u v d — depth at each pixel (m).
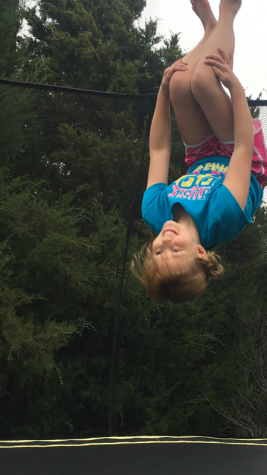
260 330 3.94
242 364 3.90
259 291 3.80
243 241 3.66
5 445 2.62
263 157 1.56
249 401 3.97
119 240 3.40
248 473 2.21
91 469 2.26
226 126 1.45
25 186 3.17
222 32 1.51
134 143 3.23
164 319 4.00
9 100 2.95
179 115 1.53
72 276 3.38
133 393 3.78
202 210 1.33
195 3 1.67
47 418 3.53
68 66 5.08
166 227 1.31
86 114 3.19
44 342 3.43
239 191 1.32
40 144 3.14
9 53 4.20
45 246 3.21
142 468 2.28
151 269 1.30
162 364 3.98
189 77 1.48
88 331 3.75
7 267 3.34
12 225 3.16
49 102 3.13
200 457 2.46
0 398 3.45
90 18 7.25
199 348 3.95
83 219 3.36
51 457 2.43
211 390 3.98
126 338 3.88
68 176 3.23
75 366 3.68
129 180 3.30
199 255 1.29
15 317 3.35
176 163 3.39
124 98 2.89
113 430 3.31
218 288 3.80
